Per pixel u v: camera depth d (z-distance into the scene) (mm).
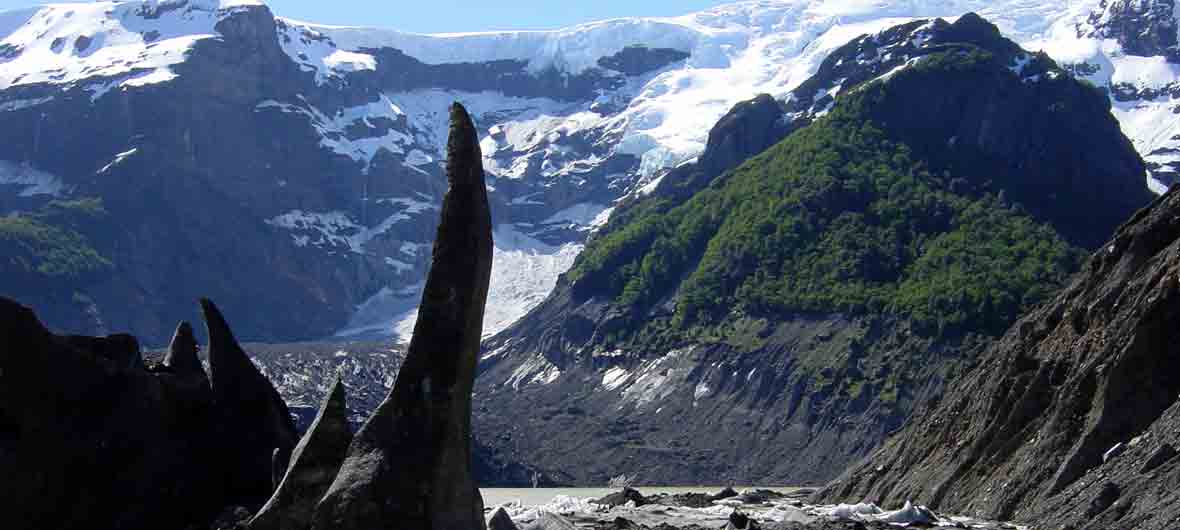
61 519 44812
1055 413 81250
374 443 37812
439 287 38188
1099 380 79750
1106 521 66188
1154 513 63250
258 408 50969
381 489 37125
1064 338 88438
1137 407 76875
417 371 38000
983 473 84312
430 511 37156
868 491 97312
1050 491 75188
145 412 47500
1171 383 77438
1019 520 73000
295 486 38656
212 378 50812
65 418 45500
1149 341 78938
